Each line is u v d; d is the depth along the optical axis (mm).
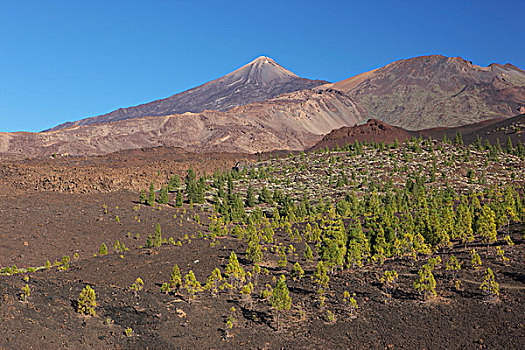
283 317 49219
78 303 46375
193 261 71375
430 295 50969
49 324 41250
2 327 38719
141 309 48188
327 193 158625
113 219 106375
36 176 137875
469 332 42875
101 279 60500
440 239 72312
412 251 69000
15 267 68312
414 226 80812
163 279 60594
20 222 95188
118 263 70250
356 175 183500
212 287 56000
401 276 59188
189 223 111625
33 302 45000
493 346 40125
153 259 73000
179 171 192000
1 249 79500
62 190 127562
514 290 49062
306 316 49562
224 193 150000
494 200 105312
